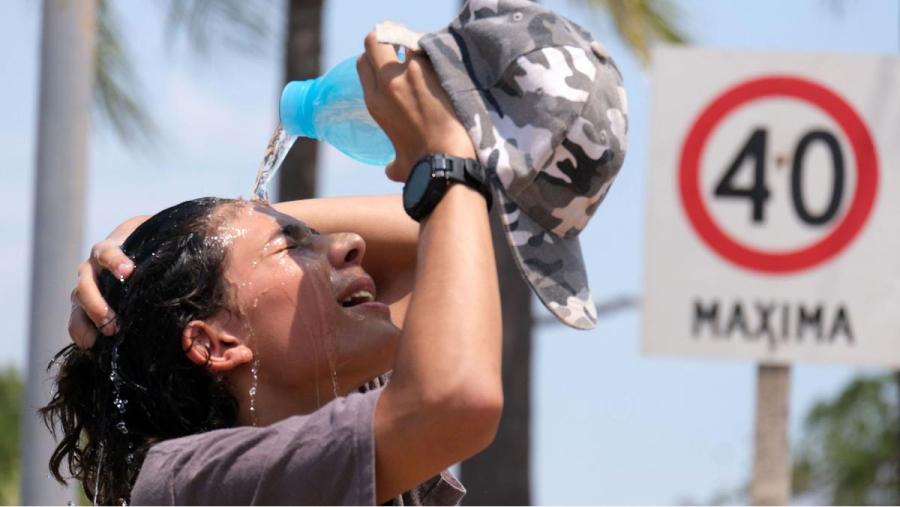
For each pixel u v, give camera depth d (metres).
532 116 3.38
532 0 3.60
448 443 3.19
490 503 11.88
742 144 7.27
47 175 5.94
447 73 3.41
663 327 7.20
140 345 3.69
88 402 3.89
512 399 11.90
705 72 7.28
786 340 7.21
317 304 3.70
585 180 3.43
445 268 3.27
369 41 3.54
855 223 7.25
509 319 11.86
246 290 3.67
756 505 7.20
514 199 3.39
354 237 3.79
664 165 7.25
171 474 3.40
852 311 7.24
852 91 7.28
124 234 4.16
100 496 3.81
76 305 3.83
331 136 3.97
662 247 7.22
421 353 3.20
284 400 3.71
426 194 3.35
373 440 3.22
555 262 3.44
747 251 7.23
